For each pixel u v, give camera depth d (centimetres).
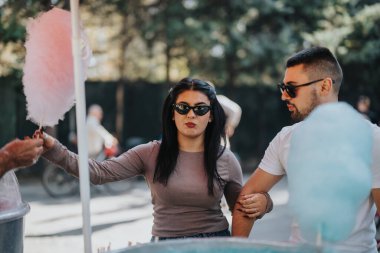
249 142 1477
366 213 214
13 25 938
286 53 1273
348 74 1270
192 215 257
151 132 1431
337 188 142
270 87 1441
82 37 211
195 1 1292
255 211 243
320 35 1158
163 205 260
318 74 228
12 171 245
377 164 206
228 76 1387
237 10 1270
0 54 1046
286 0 1238
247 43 1273
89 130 975
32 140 215
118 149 1078
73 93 217
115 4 1283
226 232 266
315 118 151
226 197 273
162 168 258
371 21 1144
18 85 1103
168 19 1284
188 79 264
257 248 174
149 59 1424
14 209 231
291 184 153
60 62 212
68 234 674
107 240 643
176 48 1365
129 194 1003
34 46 213
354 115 151
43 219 770
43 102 214
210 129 262
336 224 143
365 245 214
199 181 256
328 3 1210
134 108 1429
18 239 236
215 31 1277
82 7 1270
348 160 143
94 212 825
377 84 1280
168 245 176
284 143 235
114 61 1442
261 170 246
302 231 155
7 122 1125
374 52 1154
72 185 987
